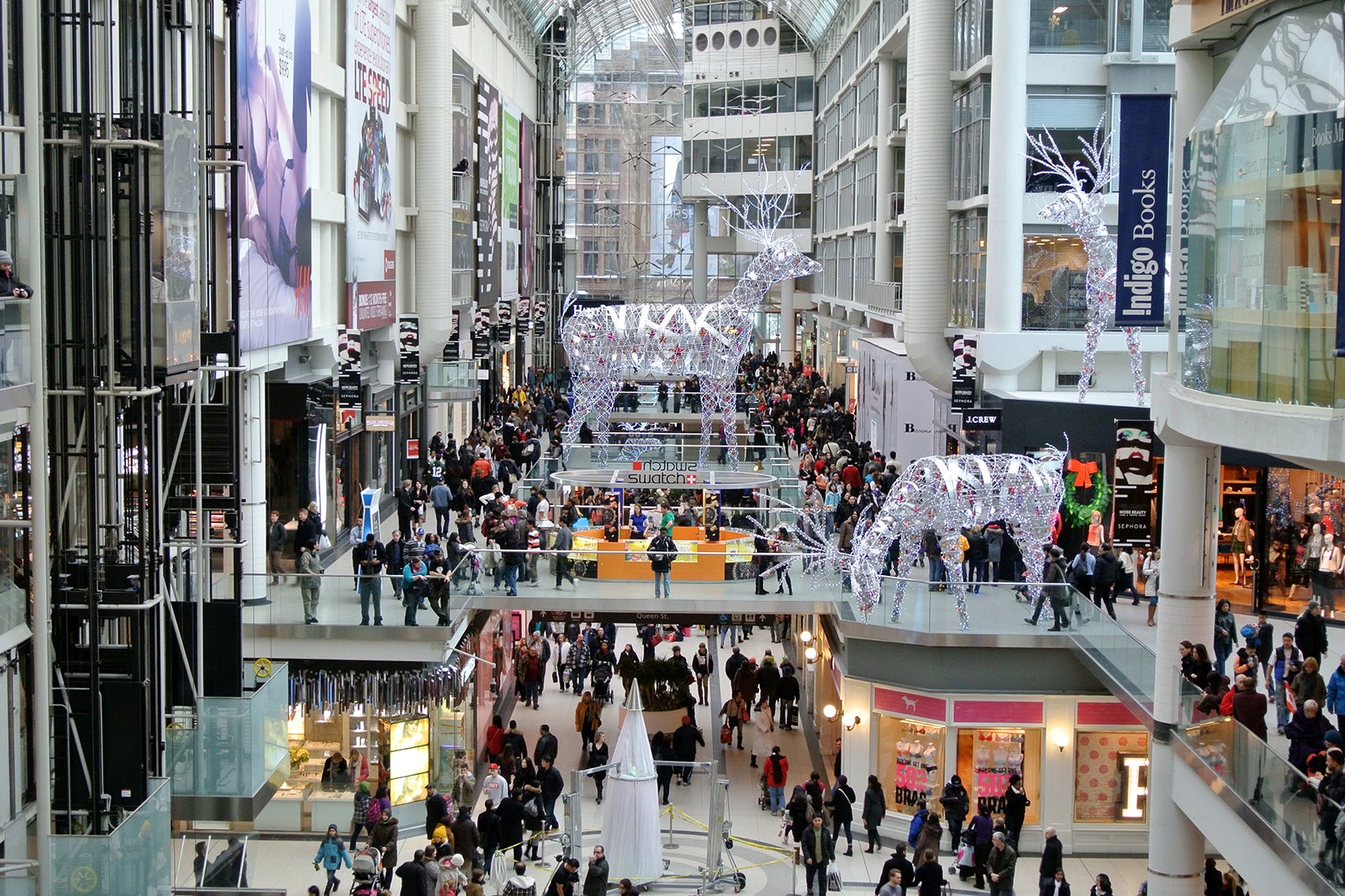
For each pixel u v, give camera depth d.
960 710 20.88
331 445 29.19
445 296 37.59
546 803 20.17
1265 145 12.01
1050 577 23.20
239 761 14.16
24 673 13.11
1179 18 14.79
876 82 47.72
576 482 32.53
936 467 20.95
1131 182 18.36
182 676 15.15
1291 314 11.52
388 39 33.56
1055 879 17.03
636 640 31.70
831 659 23.84
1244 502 24.25
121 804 12.90
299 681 20.77
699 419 47.00
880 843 20.66
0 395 10.41
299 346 27.95
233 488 15.87
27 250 10.91
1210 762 13.63
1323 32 11.67
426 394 41.53
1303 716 12.97
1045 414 26.59
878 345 45.28
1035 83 29.98
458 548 22.28
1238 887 16.19
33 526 11.10
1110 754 20.98
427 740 21.58
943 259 34.84
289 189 24.42
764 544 26.02
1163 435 15.27
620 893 17.22
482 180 43.94
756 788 22.91
